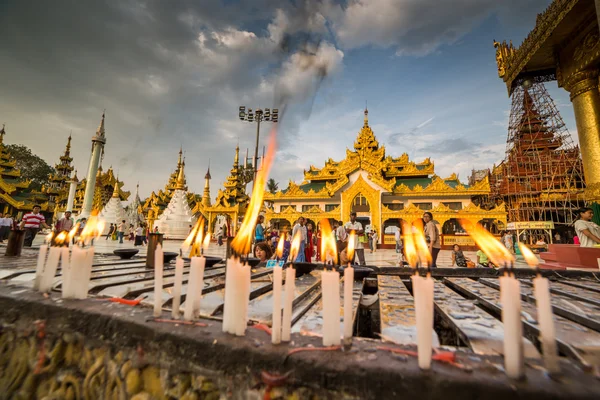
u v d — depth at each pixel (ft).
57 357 5.35
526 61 47.42
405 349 4.04
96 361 5.02
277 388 3.71
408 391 3.26
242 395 3.86
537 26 43.09
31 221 40.42
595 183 36.63
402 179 144.46
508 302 3.34
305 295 8.23
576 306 7.12
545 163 114.73
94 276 9.88
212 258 14.06
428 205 121.08
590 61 37.70
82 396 4.97
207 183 155.22
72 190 126.00
